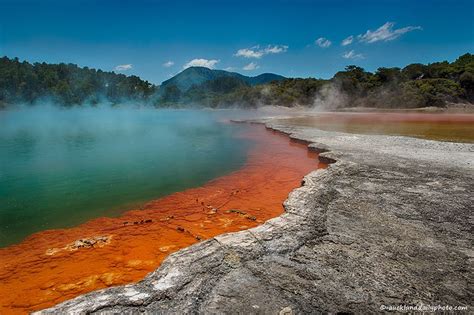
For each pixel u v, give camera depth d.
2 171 11.02
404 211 5.87
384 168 8.94
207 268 3.96
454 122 26.50
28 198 8.16
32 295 4.13
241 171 11.04
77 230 6.23
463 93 47.06
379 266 4.05
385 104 50.62
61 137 20.95
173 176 10.42
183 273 3.86
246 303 3.34
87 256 5.16
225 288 3.59
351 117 34.88
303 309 3.26
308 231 5.00
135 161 12.85
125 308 3.27
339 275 3.85
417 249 4.48
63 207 7.53
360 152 11.54
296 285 3.64
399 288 3.61
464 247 4.55
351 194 6.79
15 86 66.50
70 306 3.29
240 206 7.52
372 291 3.55
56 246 5.54
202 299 3.41
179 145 17.11
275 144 16.66
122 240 5.75
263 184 9.39
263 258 4.21
